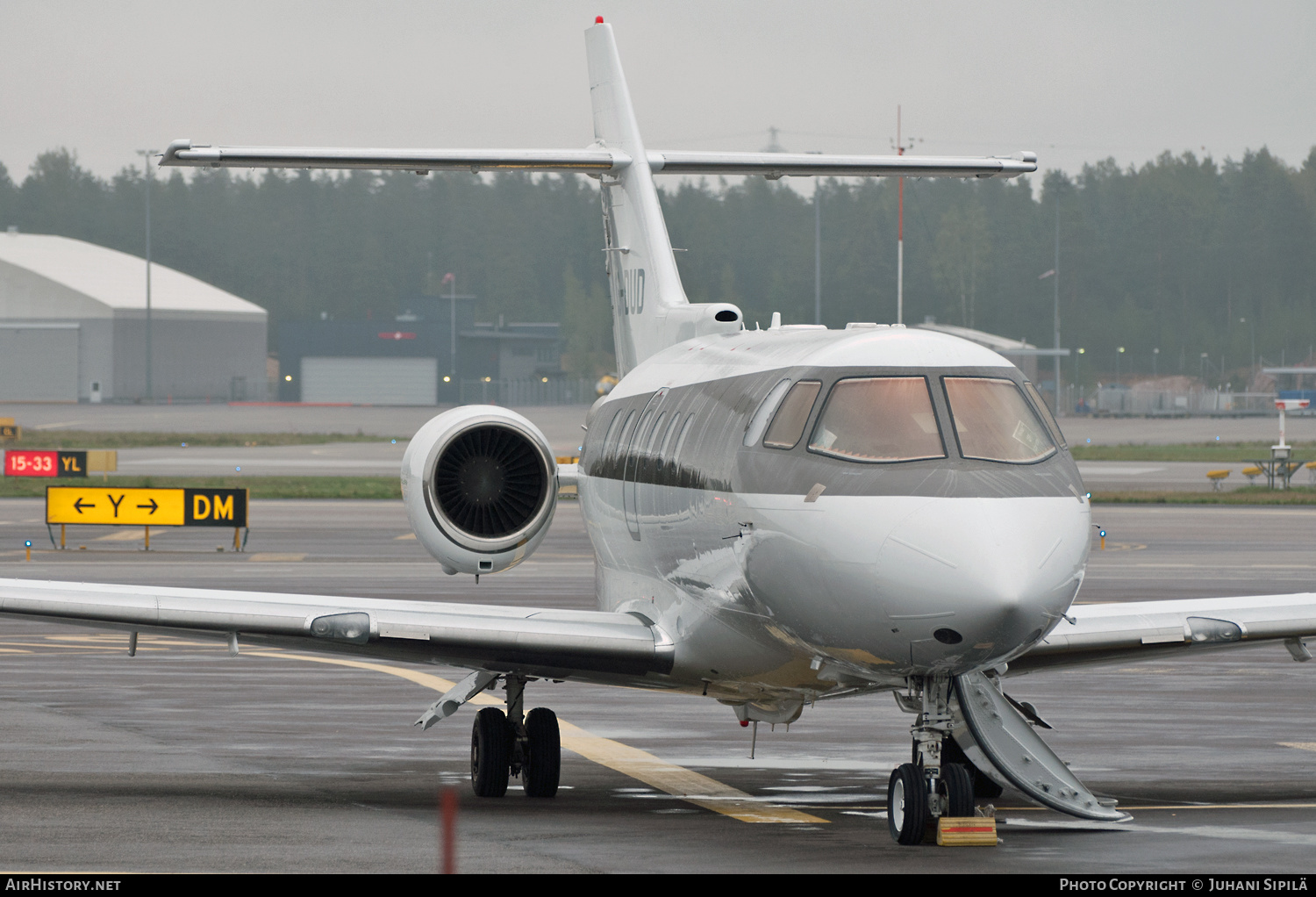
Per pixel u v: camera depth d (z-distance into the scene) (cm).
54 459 17225
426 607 4428
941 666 3616
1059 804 3709
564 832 3991
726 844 3822
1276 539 14450
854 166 5819
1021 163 5781
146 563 11988
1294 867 3541
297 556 12638
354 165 5347
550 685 6944
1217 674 7269
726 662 4288
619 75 6222
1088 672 7325
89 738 5534
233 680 6969
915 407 3762
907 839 3797
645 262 5947
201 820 4122
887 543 3512
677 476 4319
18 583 4322
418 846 3788
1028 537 3516
